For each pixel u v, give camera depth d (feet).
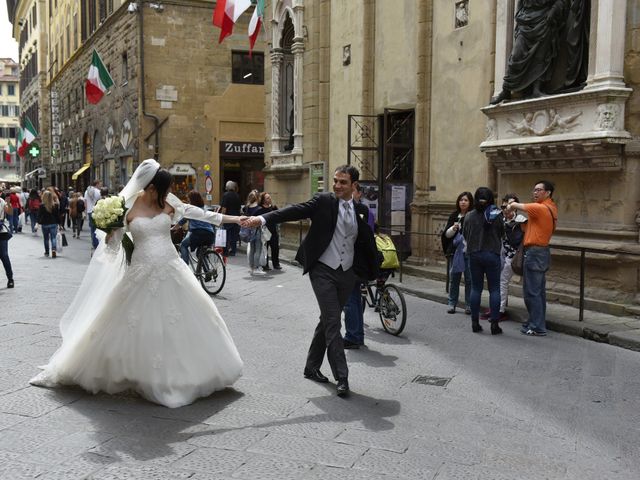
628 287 29.63
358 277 19.43
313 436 14.98
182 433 14.94
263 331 26.55
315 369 19.62
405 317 25.80
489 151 36.01
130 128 95.81
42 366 18.95
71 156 150.82
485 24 38.96
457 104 41.55
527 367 21.67
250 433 15.07
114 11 101.45
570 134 30.99
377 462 13.61
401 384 19.48
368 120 51.37
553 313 29.58
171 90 92.43
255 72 96.63
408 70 47.11
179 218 18.21
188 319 17.07
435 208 43.47
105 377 16.83
